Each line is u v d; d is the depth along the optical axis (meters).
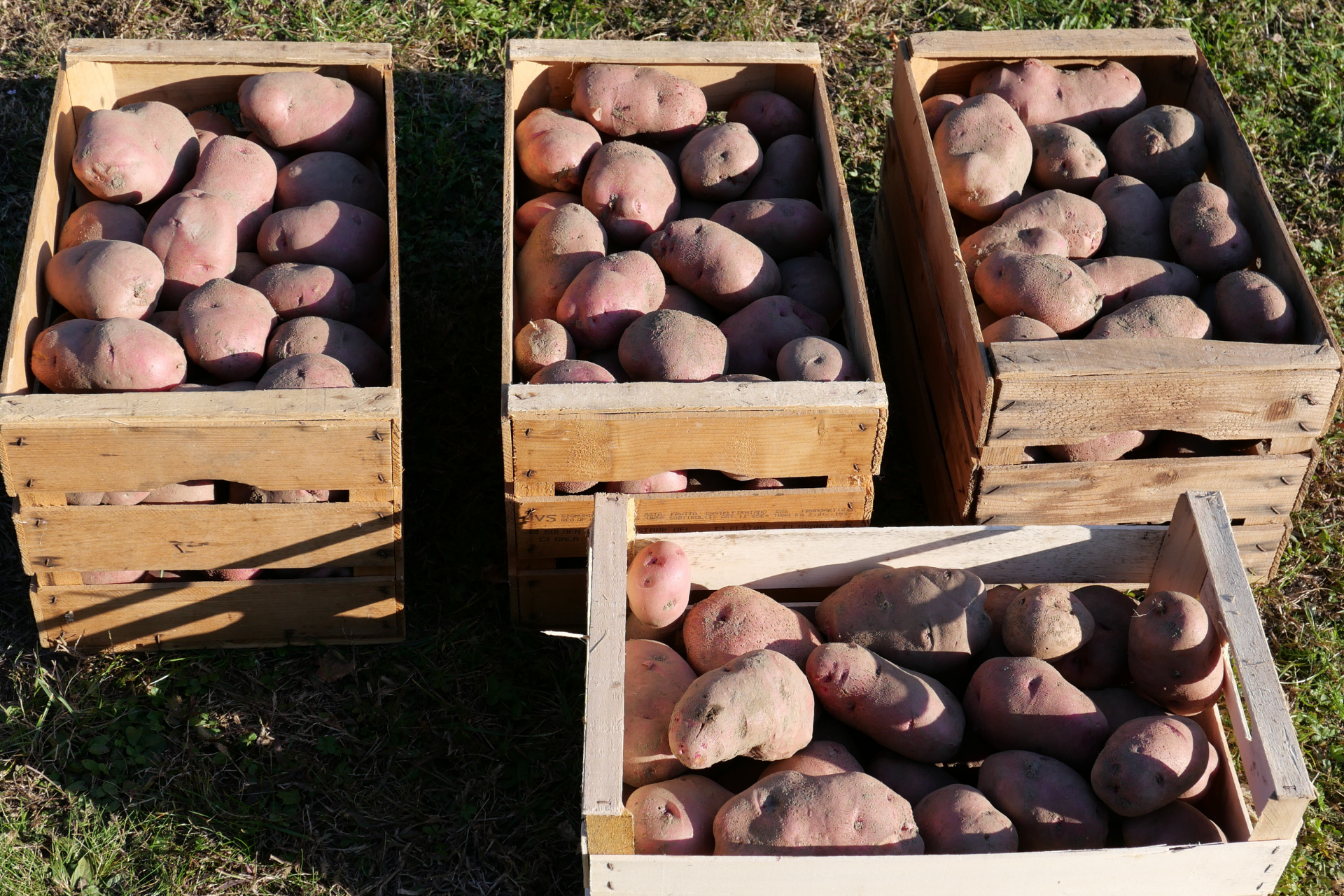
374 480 1.71
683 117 2.04
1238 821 1.61
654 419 1.70
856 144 2.35
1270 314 1.83
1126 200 1.97
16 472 1.67
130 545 1.74
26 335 1.77
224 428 1.66
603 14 2.44
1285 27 2.50
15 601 1.88
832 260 1.98
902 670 1.64
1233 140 2.01
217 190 1.91
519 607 1.86
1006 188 1.96
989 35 2.08
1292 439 1.81
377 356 1.84
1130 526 1.75
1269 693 1.56
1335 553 1.99
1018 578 1.79
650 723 1.62
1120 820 1.62
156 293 1.80
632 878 1.52
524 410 1.69
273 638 1.84
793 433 1.72
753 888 1.53
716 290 1.88
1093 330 1.84
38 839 1.72
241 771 1.78
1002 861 1.51
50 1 2.38
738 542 1.73
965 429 1.83
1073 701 1.63
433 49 2.39
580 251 1.90
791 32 2.45
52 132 1.92
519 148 2.02
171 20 2.38
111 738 1.78
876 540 1.74
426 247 2.20
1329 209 2.30
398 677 1.84
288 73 2.01
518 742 1.81
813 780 1.56
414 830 1.75
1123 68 2.09
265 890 1.71
